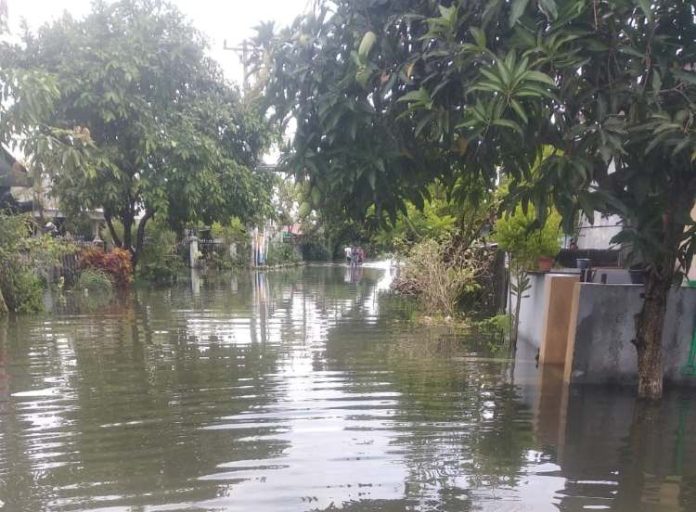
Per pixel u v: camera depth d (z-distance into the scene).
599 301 6.25
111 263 17.89
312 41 3.36
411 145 3.53
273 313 12.70
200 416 5.38
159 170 17.22
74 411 5.54
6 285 11.85
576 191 3.09
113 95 15.62
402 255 14.16
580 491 3.82
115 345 8.80
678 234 4.13
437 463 4.27
